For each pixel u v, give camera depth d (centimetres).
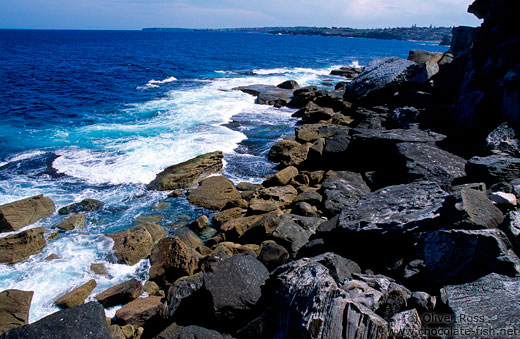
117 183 1217
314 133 1588
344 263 581
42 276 773
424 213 604
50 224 969
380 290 493
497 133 895
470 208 532
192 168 1245
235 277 561
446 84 1662
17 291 681
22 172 1265
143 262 842
